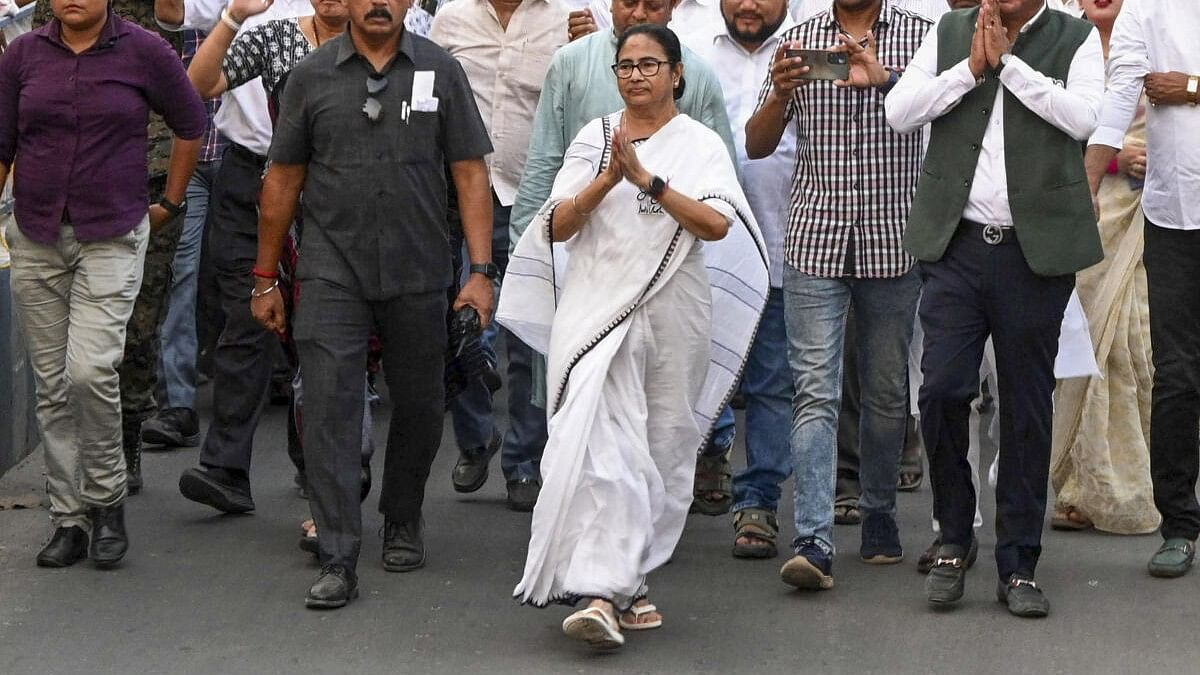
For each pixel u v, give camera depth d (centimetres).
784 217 834
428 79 754
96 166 765
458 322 768
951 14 730
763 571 798
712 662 678
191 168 807
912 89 716
